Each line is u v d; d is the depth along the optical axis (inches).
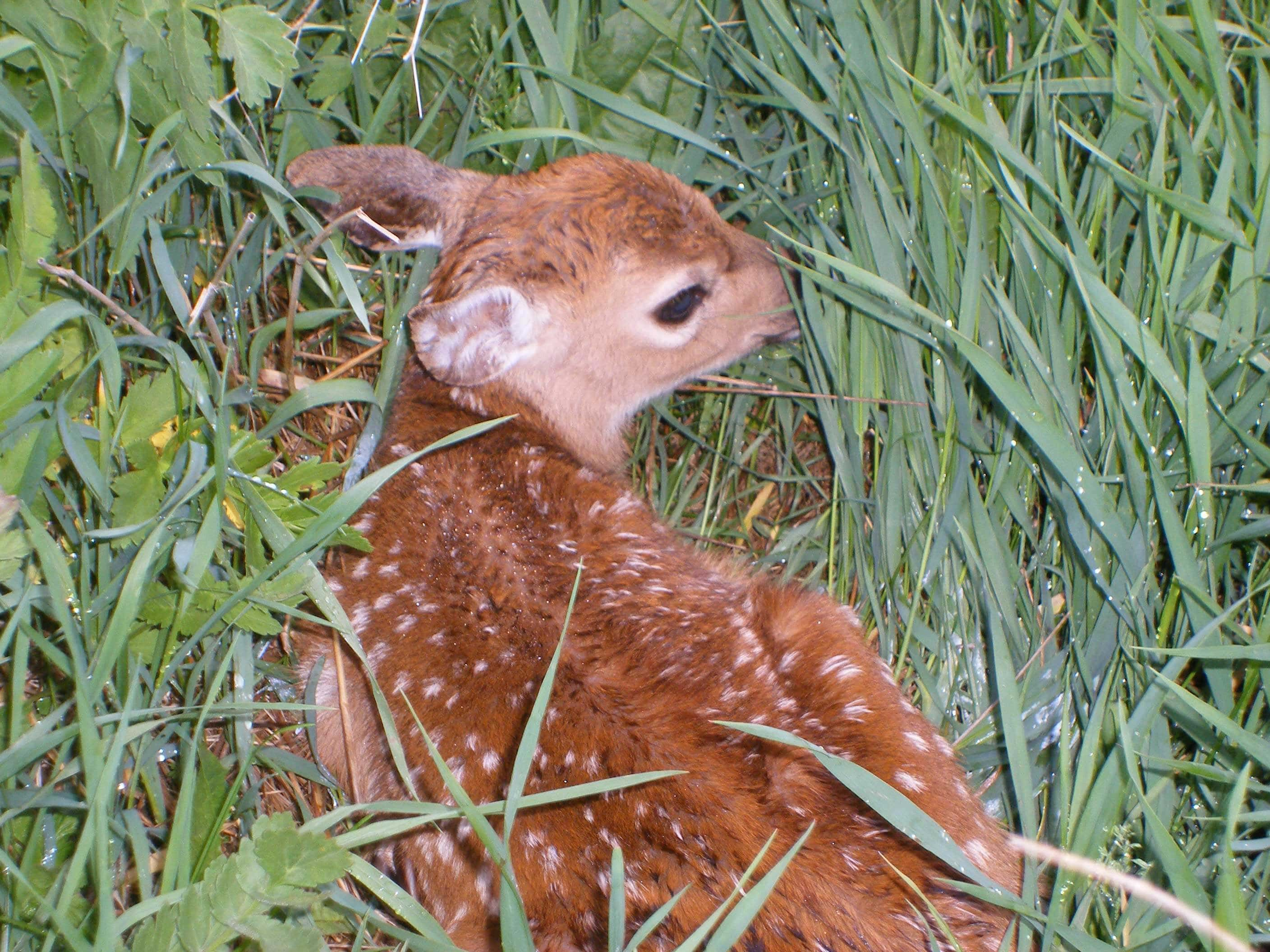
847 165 97.7
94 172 94.9
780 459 99.8
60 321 93.0
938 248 96.7
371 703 95.0
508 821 91.3
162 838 94.3
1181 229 95.9
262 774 95.6
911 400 97.2
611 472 99.4
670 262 97.2
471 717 93.7
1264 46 95.7
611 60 98.8
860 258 97.7
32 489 93.4
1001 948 92.1
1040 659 96.5
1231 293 95.3
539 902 93.0
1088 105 97.9
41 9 94.2
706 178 99.3
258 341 96.5
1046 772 96.1
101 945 90.6
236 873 91.3
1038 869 93.9
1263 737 94.0
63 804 92.7
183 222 96.7
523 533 95.1
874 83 96.9
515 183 97.2
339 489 96.3
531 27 97.9
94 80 94.2
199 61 94.3
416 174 97.6
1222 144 96.3
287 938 91.2
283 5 98.0
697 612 94.5
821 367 98.2
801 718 93.7
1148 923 93.3
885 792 92.0
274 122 98.3
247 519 94.1
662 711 93.3
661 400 99.9
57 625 94.3
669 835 92.4
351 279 95.7
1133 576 95.0
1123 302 96.1
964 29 98.5
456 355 96.5
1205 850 94.3
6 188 95.2
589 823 92.8
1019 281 96.3
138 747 93.8
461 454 96.3
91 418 95.2
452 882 94.3
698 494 100.1
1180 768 93.0
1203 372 95.3
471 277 96.7
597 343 97.7
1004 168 95.4
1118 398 95.2
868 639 97.7
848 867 92.4
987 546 96.3
